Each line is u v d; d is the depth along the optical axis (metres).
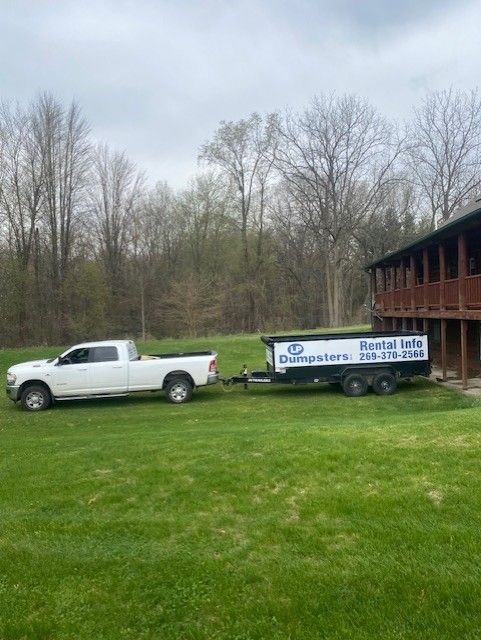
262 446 7.31
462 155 45.28
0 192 38.66
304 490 5.67
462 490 5.24
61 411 14.25
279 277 53.09
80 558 4.51
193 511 5.42
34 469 7.23
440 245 17.66
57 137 41.47
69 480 6.64
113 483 6.38
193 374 15.08
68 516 5.48
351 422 9.90
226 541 4.69
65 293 41.47
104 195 48.34
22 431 11.62
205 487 6.00
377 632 3.29
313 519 4.97
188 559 4.38
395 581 3.80
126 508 5.63
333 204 45.94
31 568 4.37
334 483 5.77
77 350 14.91
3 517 5.52
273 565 4.19
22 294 38.94
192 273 48.28
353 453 6.59
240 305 50.25
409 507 5.00
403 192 48.91
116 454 7.65
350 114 44.81
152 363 15.02
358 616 3.46
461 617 3.36
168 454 7.38
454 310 16.33
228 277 50.06
